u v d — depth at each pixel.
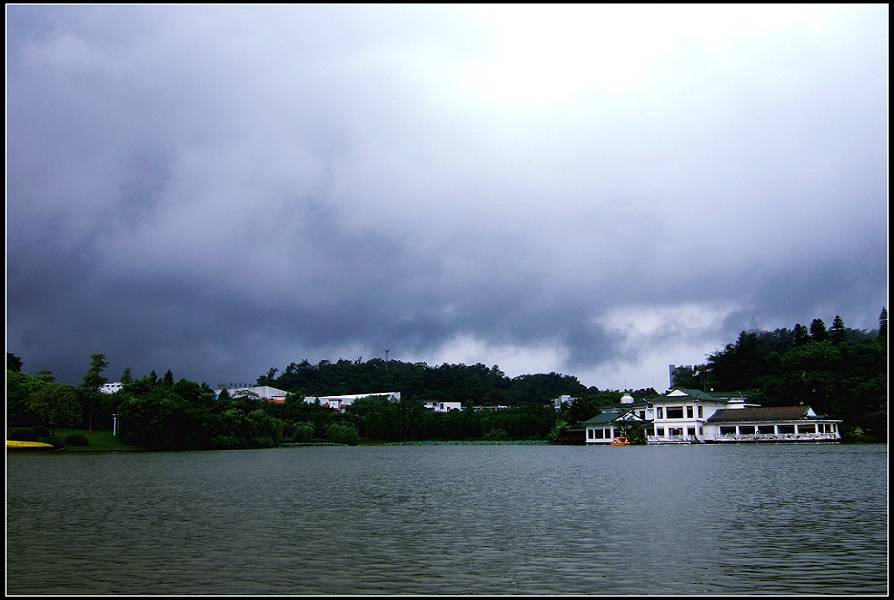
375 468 77.31
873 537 27.05
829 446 122.75
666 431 156.12
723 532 28.47
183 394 161.62
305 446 180.62
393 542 27.22
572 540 27.27
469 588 20.20
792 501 38.19
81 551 25.67
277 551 25.53
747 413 151.25
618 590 19.88
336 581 21.08
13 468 77.62
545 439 198.25
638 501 39.56
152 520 33.78
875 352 153.62
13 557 24.62
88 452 128.88
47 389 135.25
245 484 55.09
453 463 87.88
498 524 31.56
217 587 20.41
